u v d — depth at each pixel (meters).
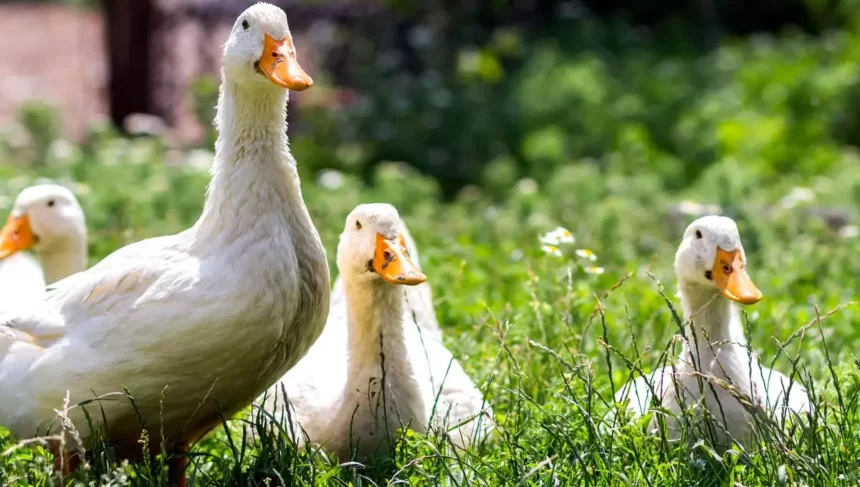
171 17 23.64
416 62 24.31
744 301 7.26
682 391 7.05
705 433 6.89
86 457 6.95
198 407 6.68
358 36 24.17
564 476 6.66
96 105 26.09
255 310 6.55
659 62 25.41
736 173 17.56
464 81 23.11
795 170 20.12
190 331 6.47
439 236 13.44
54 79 28.61
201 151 19.16
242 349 6.59
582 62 23.53
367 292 7.53
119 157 16.30
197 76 22.34
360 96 23.00
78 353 6.61
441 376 8.09
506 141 21.41
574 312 8.98
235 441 7.89
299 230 6.89
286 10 24.38
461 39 24.86
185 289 6.52
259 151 6.81
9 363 6.81
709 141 20.41
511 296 10.45
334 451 7.57
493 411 7.64
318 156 21.33
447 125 21.67
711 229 7.55
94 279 6.77
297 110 23.08
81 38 33.69
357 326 7.59
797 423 6.80
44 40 33.50
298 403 7.90
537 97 21.83
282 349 6.86
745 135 20.69
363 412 7.53
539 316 8.42
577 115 21.28
